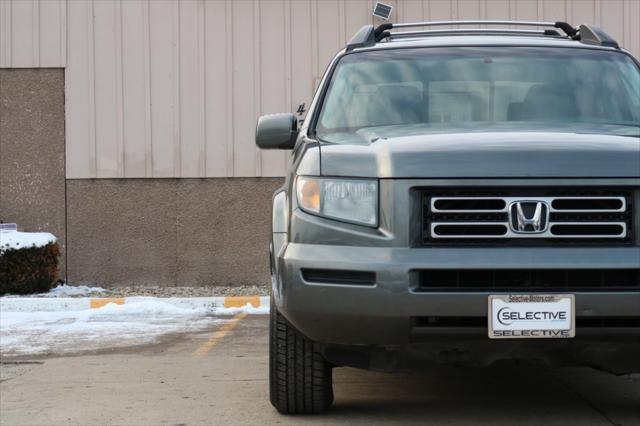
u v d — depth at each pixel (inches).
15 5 542.9
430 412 208.5
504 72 227.0
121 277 546.3
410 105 217.0
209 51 542.3
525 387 238.4
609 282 165.5
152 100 542.9
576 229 167.2
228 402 225.6
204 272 545.3
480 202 168.4
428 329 166.1
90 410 220.7
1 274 478.6
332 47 542.6
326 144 192.5
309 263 172.2
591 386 239.5
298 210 179.8
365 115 215.6
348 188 175.3
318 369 196.4
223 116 542.9
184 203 544.4
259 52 542.3
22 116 546.3
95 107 543.8
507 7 544.1
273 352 197.3
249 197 542.9
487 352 169.8
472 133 185.6
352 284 168.9
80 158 544.7
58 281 535.5
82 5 542.0
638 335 165.9
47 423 208.1
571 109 215.5
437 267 164.2
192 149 542.9
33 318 420.8
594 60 233.3
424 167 169.5
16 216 546.9
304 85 542.6
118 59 542.6
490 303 163.0
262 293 507.2
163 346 330.0
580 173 166.7
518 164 167.6
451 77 225.3
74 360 300.2
